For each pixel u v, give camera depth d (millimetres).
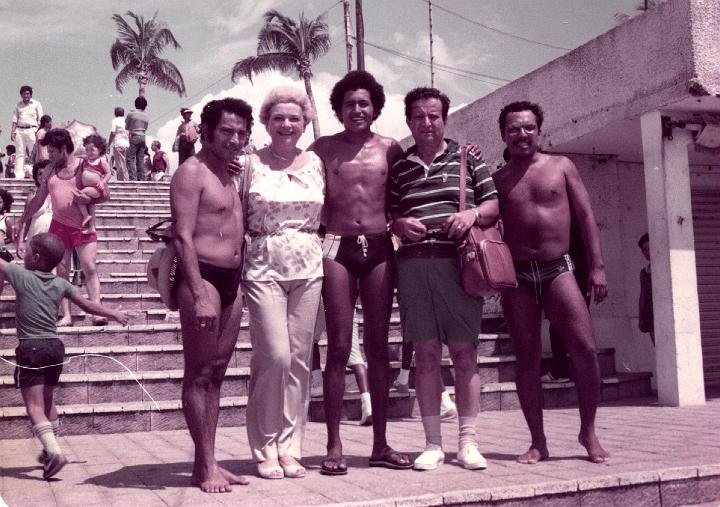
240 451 5367
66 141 7613
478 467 4371
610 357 9109
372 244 4562
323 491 3846
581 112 8555
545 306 4699
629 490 3975
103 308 4762
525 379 4695
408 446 5406
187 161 4176
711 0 7199
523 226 4703
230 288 4227
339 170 4582
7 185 12539
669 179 7605
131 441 5887
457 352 4605
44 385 4590
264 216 4406
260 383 4359
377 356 4602
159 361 7316
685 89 7184
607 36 8141
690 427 5949
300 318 4438
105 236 10914
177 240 4055
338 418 4496
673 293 7508
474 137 10352
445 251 4586
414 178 4633
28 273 4594
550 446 5207
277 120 4441
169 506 3611
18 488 4090
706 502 4102
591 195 9398
